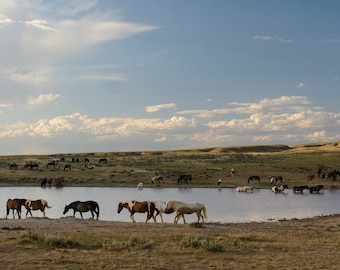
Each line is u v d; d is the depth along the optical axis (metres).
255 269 13.50
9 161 107.81
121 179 75.44
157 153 189.75
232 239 19.62
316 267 13.89
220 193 59.31
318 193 61.81
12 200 31.16
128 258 14.48
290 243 19.31
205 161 110.62
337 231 26.17
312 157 112.44
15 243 16.53
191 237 18.14
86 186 67.44
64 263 13.39
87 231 21.59
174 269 13.26
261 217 35.56
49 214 35.84
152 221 31.50
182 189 65.56
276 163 101.88
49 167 87.69
